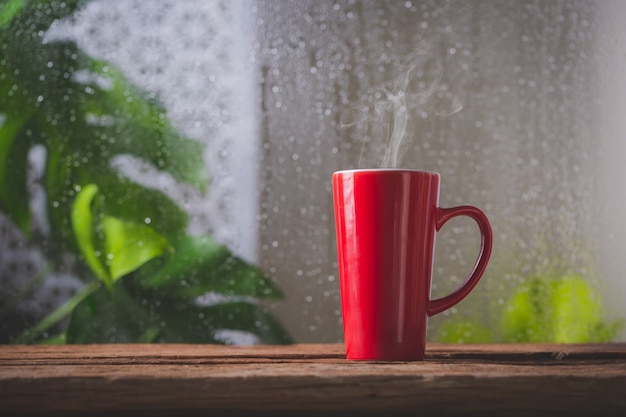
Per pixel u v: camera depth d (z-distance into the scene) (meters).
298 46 2.38
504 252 2.36
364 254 0.90
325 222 2.35
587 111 2.41
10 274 2.16
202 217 2.33
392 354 0.90
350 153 2.36
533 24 2.39
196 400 0.77
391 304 0.90
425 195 0.91
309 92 2.37
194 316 1.82
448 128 2.38
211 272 1.83
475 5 2.38
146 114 1.95
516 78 2.39
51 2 1.98
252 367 0.83
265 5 2.38
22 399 0.76
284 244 2.35
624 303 2.37
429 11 2.38
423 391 0.77
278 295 1.84
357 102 2.36
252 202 2.36
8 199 1.87
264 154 2.37
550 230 2.38
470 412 0.77
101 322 1.79
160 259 1.83
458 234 2.36
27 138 1.88
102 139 1.92
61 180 1.87
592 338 2.32
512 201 2.38
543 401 0.78
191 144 1.97
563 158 2.40
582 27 2.40
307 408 0.77
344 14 2.37
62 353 0.98
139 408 0.77
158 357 0.93
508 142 2.39
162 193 1.88
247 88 2.38
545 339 2.31
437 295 2.34
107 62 1.95
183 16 2.34
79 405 0.76
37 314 2.15
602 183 2.40
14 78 1.89
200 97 2.35
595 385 0.78
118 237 1.75
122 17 2.29
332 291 2.34
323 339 2.33
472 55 2.38
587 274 2.38
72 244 1.87
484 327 2.33
